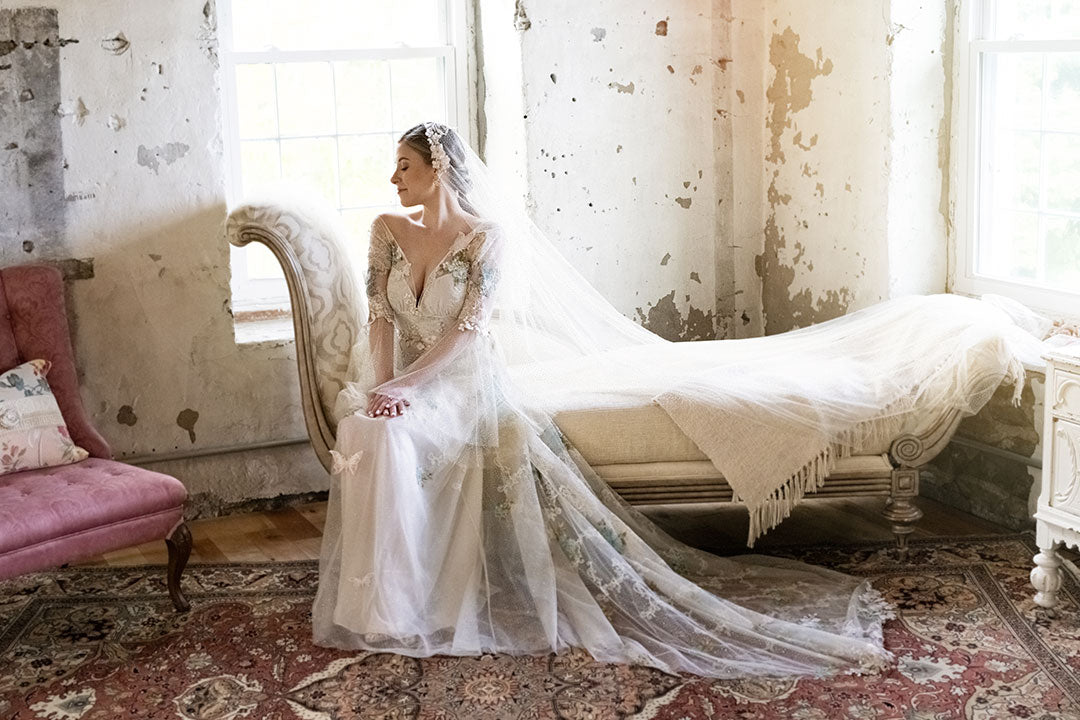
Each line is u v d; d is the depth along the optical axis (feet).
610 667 10.52
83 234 14.15
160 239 14.44
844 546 13.33
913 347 12.94
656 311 16.38
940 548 13.19
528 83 15.24
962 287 14.57
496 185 12.44
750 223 16.60
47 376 12.59
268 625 11.61
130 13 13.97
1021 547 13.14
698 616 11.27
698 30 15.90
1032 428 13.44
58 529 10.75
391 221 12.19
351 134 16.30
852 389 12.48
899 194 14.38
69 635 11.48
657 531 12.47
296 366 15.11
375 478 11.03
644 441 12.45
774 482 12.33
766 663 10.48
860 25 14.46
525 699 9.99
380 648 10.93
